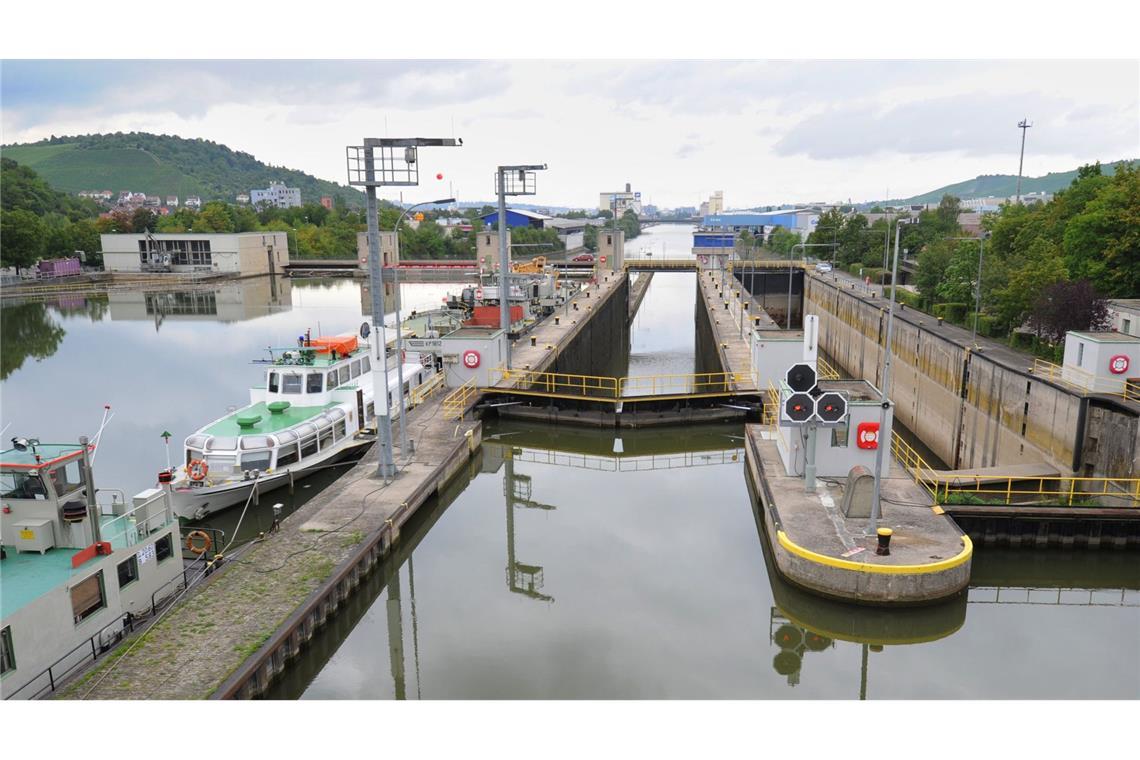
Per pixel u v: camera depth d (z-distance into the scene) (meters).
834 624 22.67
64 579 17.88
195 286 127.75
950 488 31.77
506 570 27.34
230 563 22.86
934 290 66.25
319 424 33.09
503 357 49.59
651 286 178.12
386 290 124.44
